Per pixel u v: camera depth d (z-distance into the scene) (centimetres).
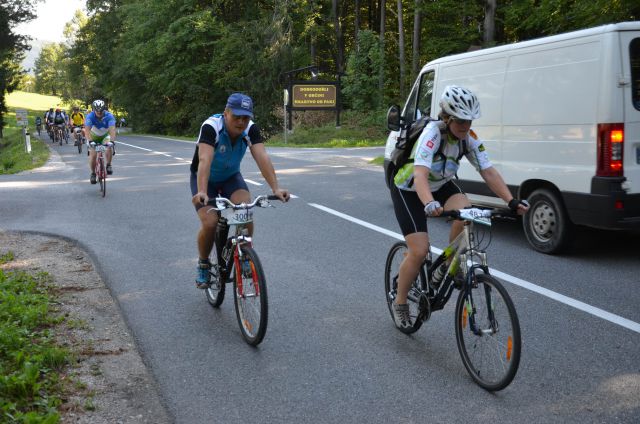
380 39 3678
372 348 464
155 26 4572
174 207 1103
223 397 386
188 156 2283
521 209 406
